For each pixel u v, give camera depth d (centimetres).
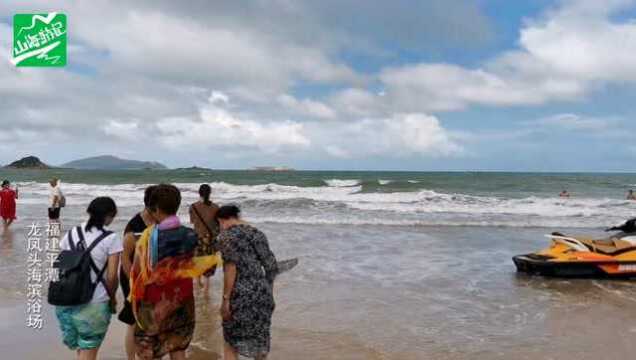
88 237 377
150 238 372
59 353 509
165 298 376
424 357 519
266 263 409
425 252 1169
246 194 2866
